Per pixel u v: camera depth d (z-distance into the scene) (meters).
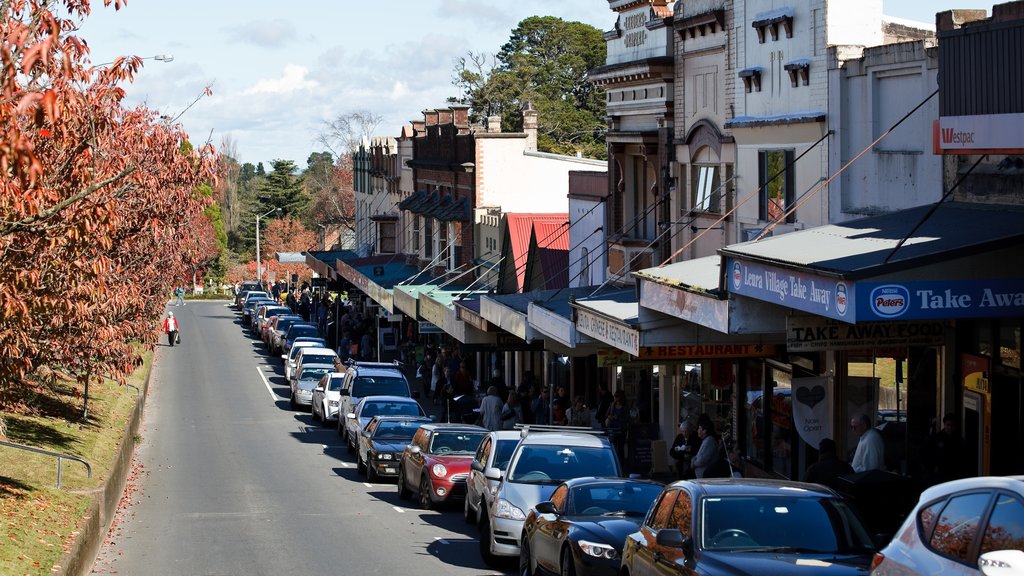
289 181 130.50
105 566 18.61
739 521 11.29
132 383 42.41
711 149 28.83
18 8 13.36
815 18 23.34
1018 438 17.03
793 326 17.12
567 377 37.84
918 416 19.78
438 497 24.12
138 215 21.88
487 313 32.06
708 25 28.78
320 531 21.94
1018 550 7.04
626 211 34.47
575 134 98.56
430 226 58.94
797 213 24.23
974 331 18.16
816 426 20.88
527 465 18.86
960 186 18.31
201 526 22.50
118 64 14.51
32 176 10.29
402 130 68.00
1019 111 14.07
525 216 44.66
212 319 91.44
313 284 89.44
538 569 16.19
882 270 14.05
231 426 40.94
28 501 18.94
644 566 12.26
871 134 21.53
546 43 107.50
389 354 59.53
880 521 15.27
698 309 19.03
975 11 19.02
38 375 27.73
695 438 24.05
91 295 18.19
